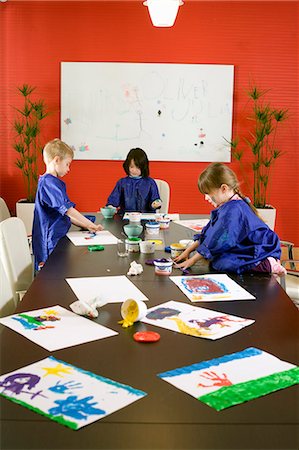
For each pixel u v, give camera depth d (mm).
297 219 6363
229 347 1729
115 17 6086
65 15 6094
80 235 3574
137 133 6219
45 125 6234
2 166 6297
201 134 6219
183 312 2059
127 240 3152
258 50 6125
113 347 1723
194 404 1373
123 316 1955
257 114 5895
